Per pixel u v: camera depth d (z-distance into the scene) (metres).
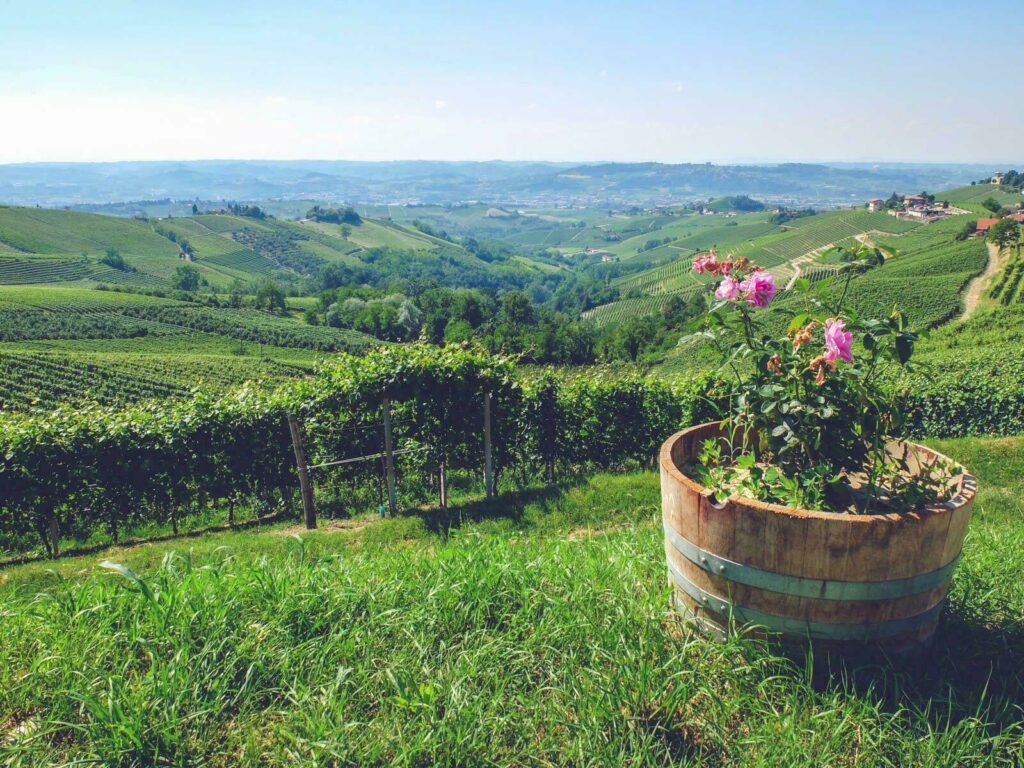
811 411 3.05
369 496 9.86
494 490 9.62
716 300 3.47
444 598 3.54
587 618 3.41
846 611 2.88
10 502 8.66
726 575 3.08
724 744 2.66
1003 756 2.64
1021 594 3.82
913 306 64.69
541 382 10.52
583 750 2.60
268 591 3.51
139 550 7.61
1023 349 28.77
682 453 3.86
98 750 2.53
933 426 14.91
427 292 118.81
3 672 2.94
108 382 53.69
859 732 2.70
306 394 9.27
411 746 2.54
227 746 2.64
